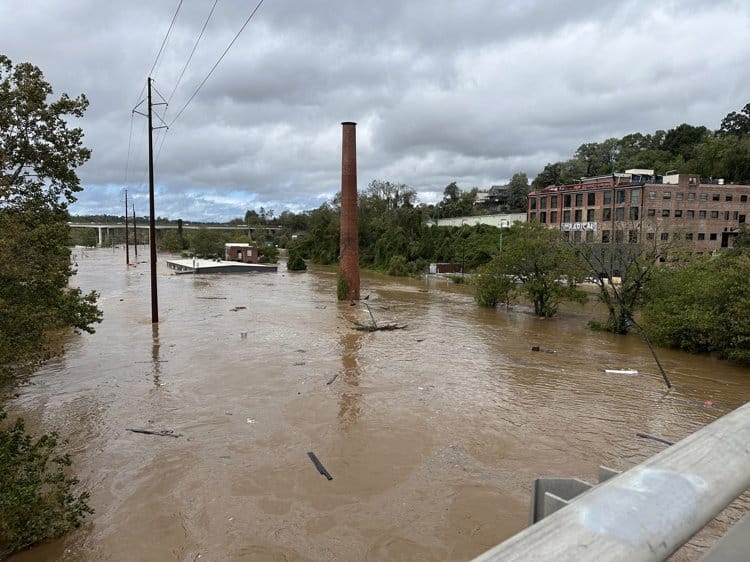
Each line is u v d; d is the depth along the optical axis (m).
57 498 7.41
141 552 7.22
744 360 18.45
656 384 15.89
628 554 0.79
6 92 12.62
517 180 101.12
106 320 26.58
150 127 24.14
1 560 6.95
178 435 11.40
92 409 13.05
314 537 7.65
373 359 18.62
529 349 21.03
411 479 9.41
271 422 12.17
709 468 1.10
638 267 24.75
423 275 60.47
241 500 8.66
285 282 50.69
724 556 0.94
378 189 85.75
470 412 13.00
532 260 30.77
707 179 61.94
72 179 14.12
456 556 7.23
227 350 19.73
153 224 24.97
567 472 9.73
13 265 10.74
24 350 10.95
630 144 94.88
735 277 19.19
